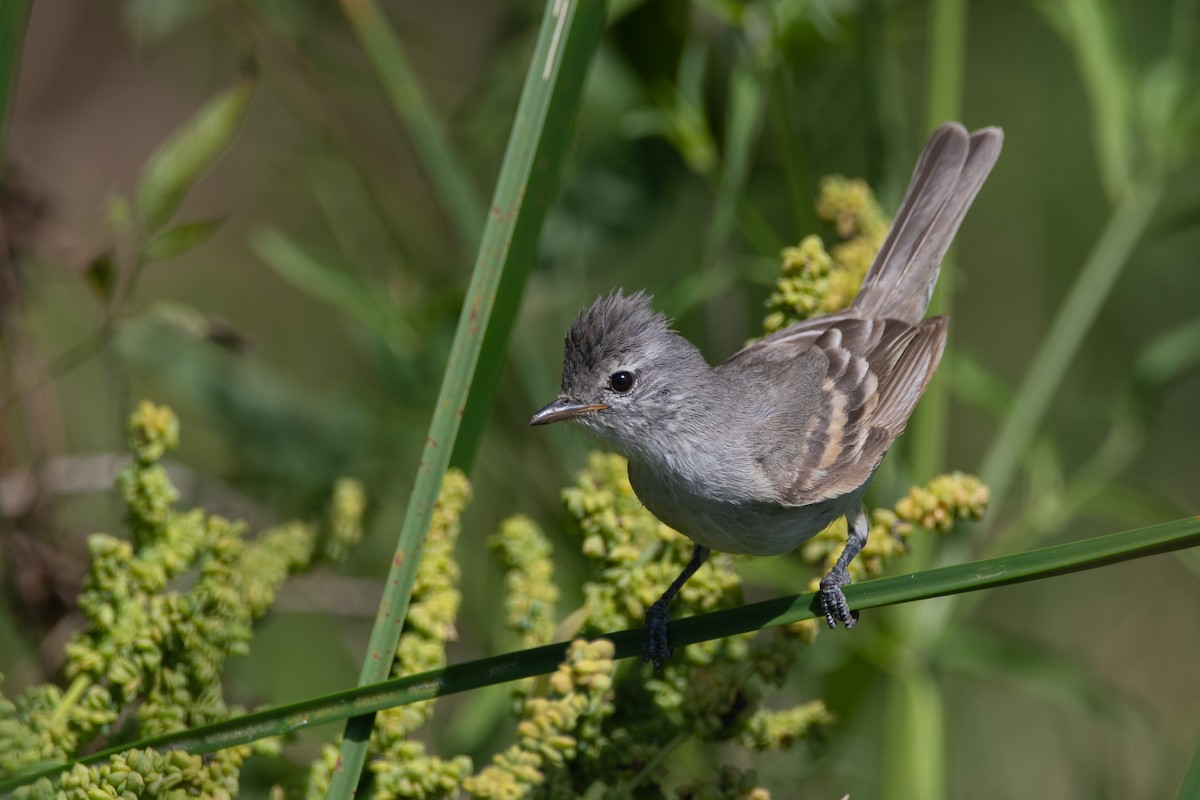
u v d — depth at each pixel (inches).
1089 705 411.2
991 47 601.6
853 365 370.9
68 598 394.9
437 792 271.9
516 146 283.7
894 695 394.3
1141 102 438.0
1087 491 420.8
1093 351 589.3
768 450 347.9
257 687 455.2
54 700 273.6
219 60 556.1
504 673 267.1
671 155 485.1
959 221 409.7
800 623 292.0
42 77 555.2
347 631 468.4
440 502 294.0
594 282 509.7
